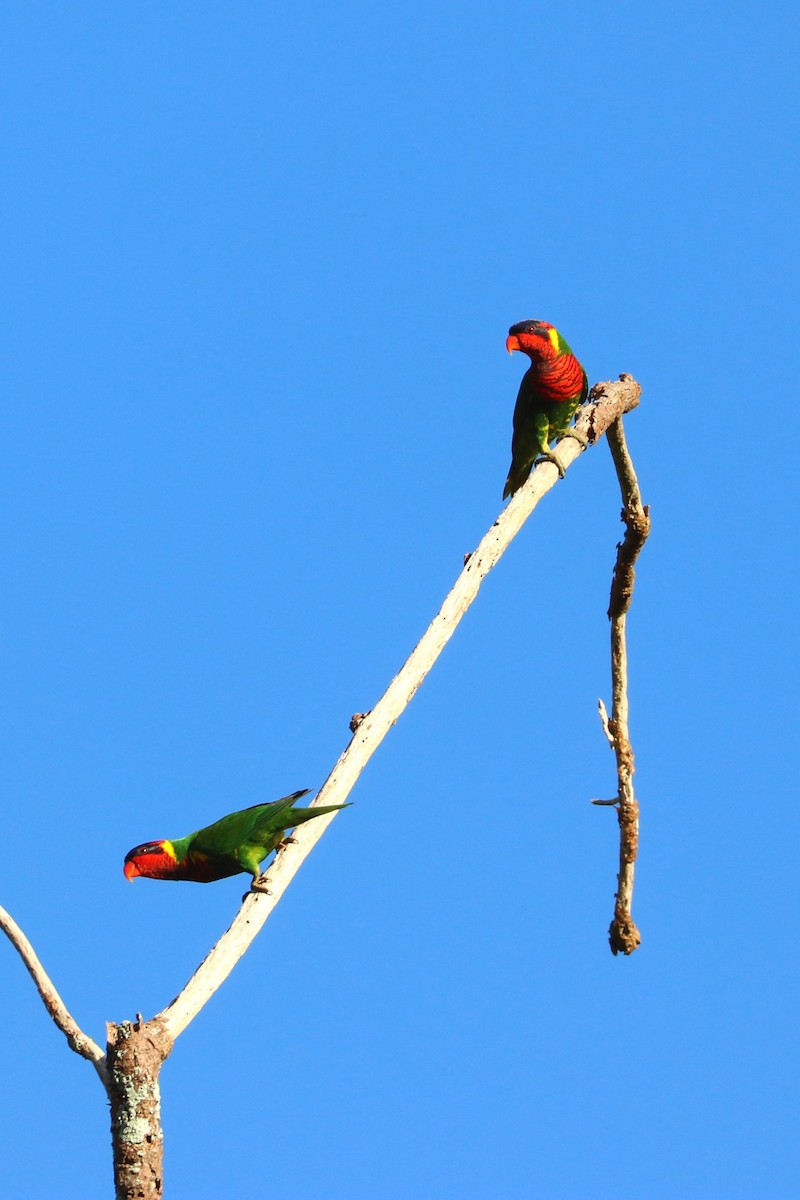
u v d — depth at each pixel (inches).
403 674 471.5
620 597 609.9
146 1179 349.7
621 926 615.5
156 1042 362.3
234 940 409.4
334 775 457.1
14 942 381.1
